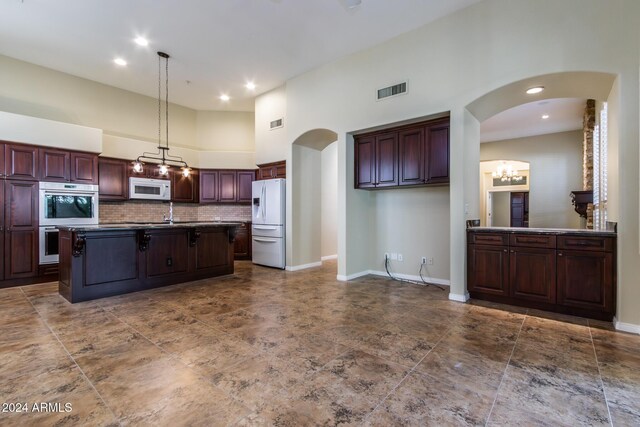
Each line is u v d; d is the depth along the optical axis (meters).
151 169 6.29
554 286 3.24
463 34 3.64
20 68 4.97
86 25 3.99
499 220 11.01
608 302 2.95
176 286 4.50
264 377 2.03
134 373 2.08
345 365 2.19
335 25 3.96
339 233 4.90
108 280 3.94
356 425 1.58
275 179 5.91
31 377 2.03
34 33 4.18
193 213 7.20
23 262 4.52
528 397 1.82
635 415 1.66
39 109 5.16
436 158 4.04
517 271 3.46
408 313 3.28
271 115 6.17
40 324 2.96
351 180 4.90
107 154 5.67
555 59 3.06
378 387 1.92
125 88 6.11
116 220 6.00
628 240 2.78
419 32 4.00
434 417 1.64
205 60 4.93
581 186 7.32
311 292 4.15
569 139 7.43
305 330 2.82
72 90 5.51
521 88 3.43
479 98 3.57
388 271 5.15
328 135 5.66
